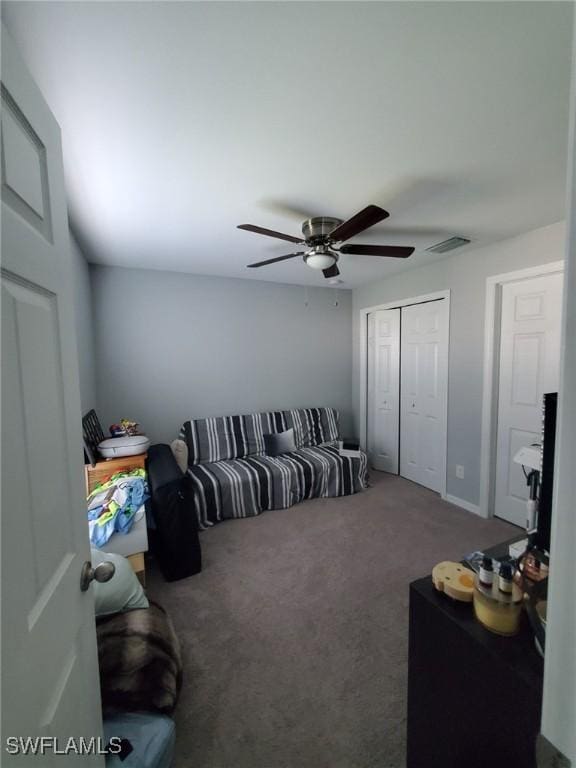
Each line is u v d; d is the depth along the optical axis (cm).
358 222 169
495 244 267
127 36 91
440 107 119
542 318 251
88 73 103
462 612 85
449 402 318
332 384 439
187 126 128
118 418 325
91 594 89
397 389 386
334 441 413
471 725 79
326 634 165
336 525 277
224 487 286
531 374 259
